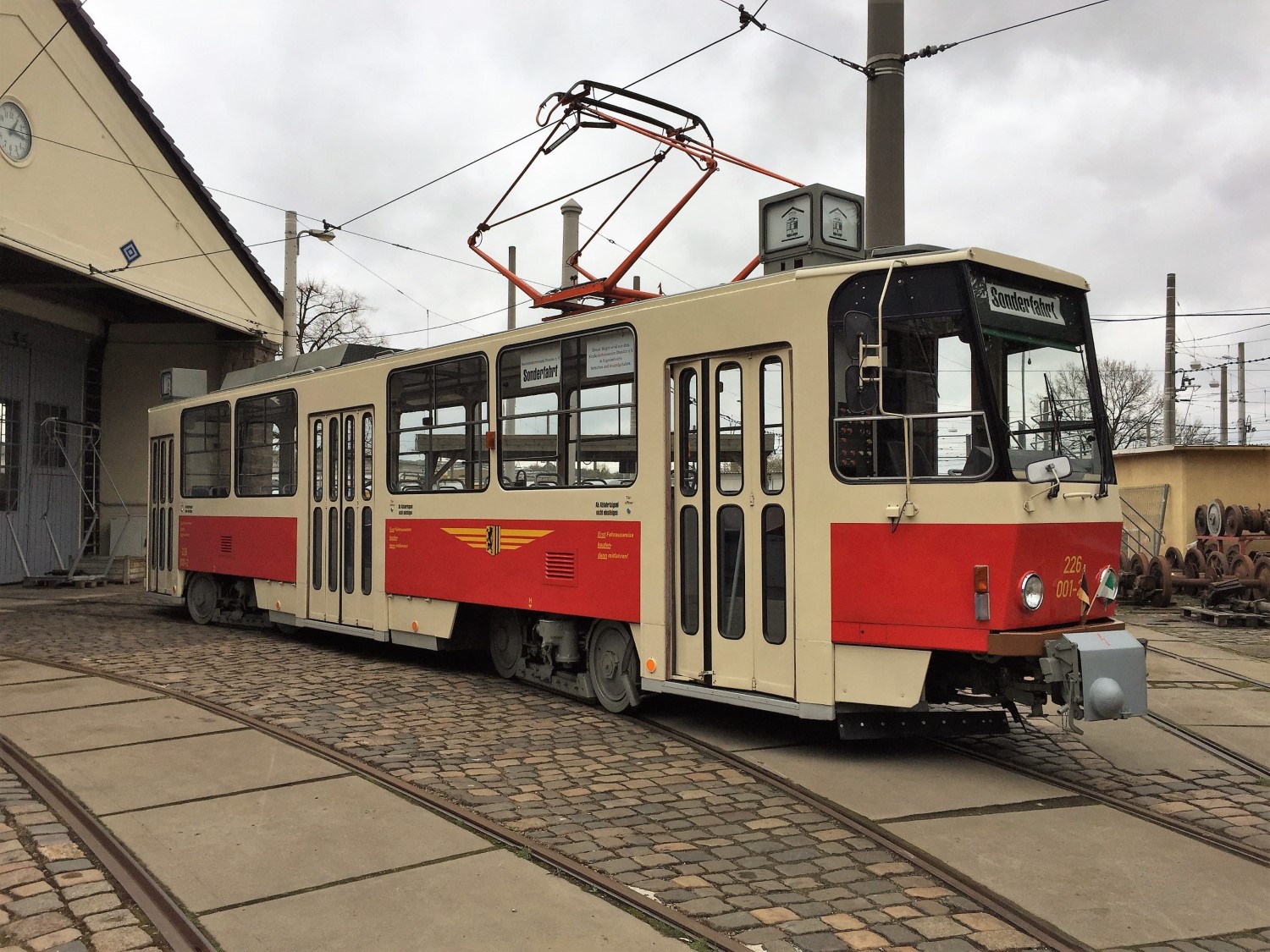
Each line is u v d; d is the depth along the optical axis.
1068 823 5.28
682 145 9.56
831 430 6.33
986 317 6.06
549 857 4.62
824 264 6.76
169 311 20.78
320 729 7.16
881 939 3.84
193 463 13.66
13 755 6.42
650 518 7.31
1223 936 3.96
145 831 5.01
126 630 12.75
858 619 6.20
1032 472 5.81
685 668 7.12
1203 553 18.97
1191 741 7.12
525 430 8.49
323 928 3.91
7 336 19.70
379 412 10.22
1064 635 5.79
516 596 8.51
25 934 3.87
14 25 15.41
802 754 6.65
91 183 17.11
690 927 3.90
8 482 19.84
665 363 7.24
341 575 10.71
